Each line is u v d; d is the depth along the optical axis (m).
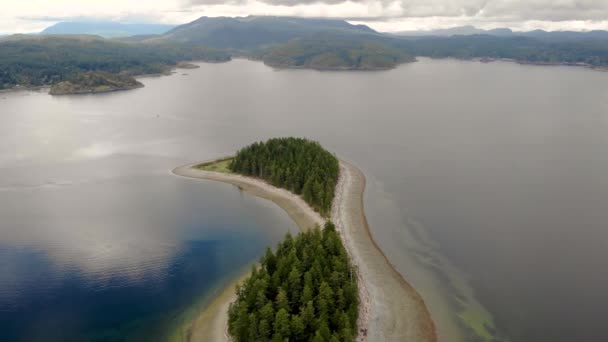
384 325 97.75
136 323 102.31
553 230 144.12
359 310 101.31
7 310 107.94
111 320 103.88
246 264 127.62
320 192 160.75
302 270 104.19
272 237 144.50
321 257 105.88
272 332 89.19
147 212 166.62
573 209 160.12
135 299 111.62
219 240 143.38
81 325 102.38
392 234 142.25
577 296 109.50
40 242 143.00
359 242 136.38
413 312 102.81
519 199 170.62
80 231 151.25
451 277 117.69
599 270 120.69
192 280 119.75
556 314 102.81
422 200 170.38
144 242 142.75
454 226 147.88
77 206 173.88
